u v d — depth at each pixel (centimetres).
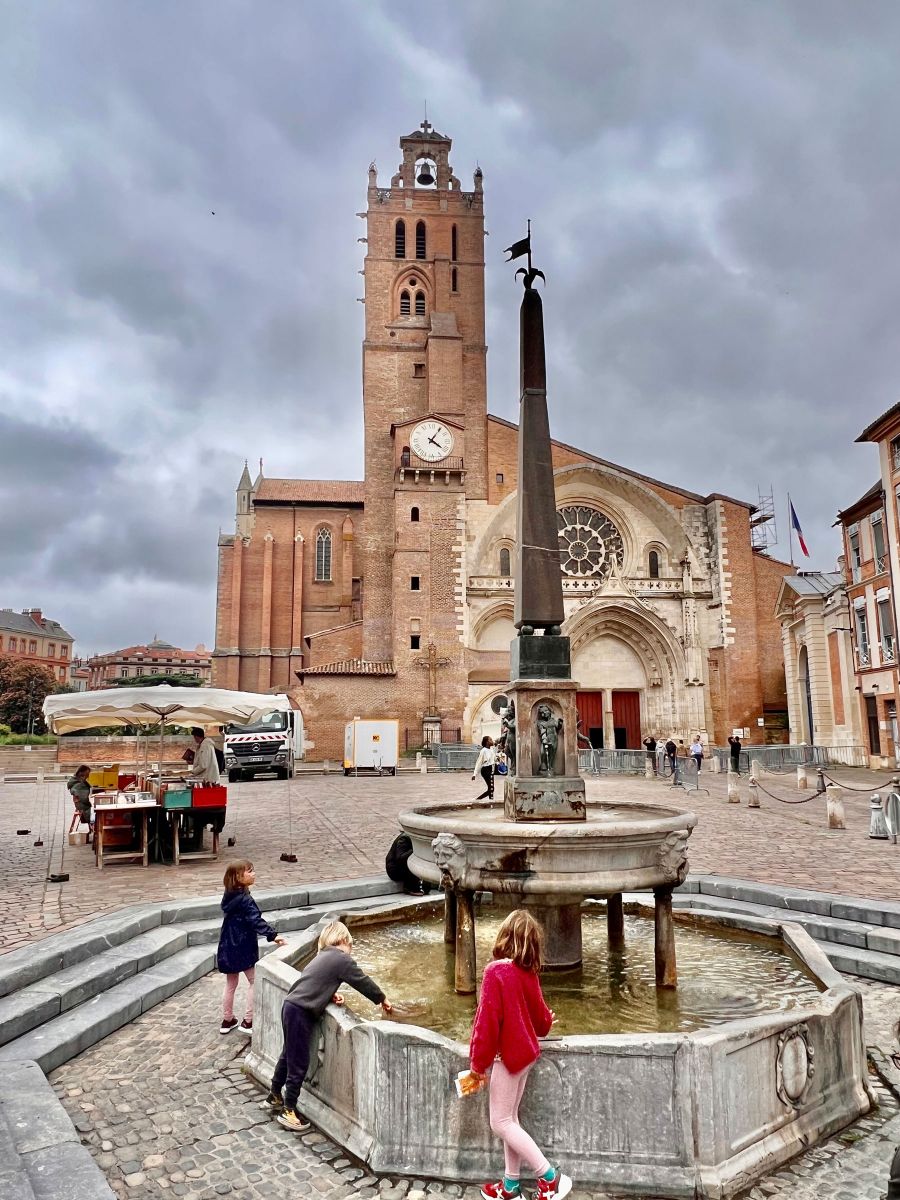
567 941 800
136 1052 692
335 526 7112
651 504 5169
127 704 1509
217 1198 475
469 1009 695
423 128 5769
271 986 642
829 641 4028
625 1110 488
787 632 4475
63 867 1400
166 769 2341
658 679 4941
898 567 3312
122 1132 554
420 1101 507
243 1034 730
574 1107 492
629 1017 675
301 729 4406
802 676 4422
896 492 3328
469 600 4828
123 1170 504
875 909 980
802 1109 536
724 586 4975
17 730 8819
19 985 751
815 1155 519
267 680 6650
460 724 4628
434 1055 506
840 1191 478
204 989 866
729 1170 479
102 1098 604
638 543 5203
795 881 1207
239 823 2005
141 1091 616
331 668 4669
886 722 3506
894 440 3334
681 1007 698
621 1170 480
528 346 967
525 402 957
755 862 1384
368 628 5156
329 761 4484
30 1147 500
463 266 5519
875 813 1677
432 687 4647
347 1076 546
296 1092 555
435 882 757
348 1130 533
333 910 1085
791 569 5178
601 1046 493
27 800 2855
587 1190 479
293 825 1961
